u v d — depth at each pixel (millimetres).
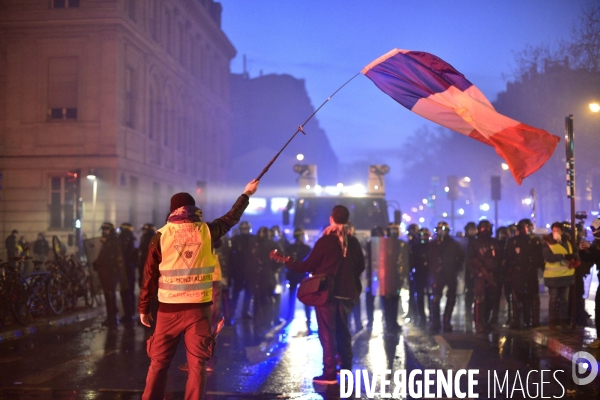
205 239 6035
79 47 30984
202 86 47594
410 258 14156
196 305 5945
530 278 13180
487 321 13648
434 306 13680
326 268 8570
